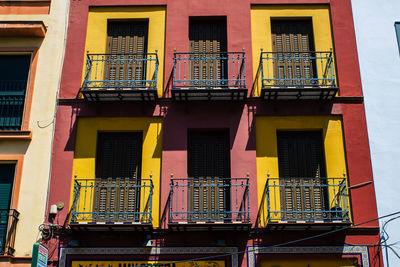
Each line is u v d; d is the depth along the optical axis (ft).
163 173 49.34
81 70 53.36
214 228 46.06
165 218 47.78
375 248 46.57
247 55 53.42
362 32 54.08
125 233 47.44
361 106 51.29
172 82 52.54
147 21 55.98
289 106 51.42
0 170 50.26
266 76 52.85
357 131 50.37
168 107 51.62
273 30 55.31
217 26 55.77
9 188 49.60
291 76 53.57
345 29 54.19
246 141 50.31
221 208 49.21
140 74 54.24
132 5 55.72
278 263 46.65
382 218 47.39
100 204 49.55
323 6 55.31
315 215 48.39
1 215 48.06
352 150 49.78
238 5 55.26
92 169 50.08
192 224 45.11
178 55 53.62
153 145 50.57
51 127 51.21
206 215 48.80
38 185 49.29
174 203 48.34
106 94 50.24
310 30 55.31
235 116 51.13
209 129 51.34
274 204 48.42
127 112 51.62
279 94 50.29
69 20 55.31
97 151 51.29
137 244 47.09
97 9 55.93
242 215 47.88
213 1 55.52
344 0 55.31
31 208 48.49
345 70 52.54
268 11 55.21
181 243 47.01
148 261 46.55
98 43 54.70
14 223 47.52
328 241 46.73
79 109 51.80
